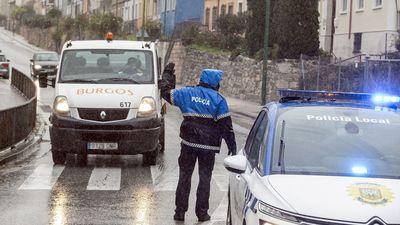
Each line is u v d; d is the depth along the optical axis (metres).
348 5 64.00
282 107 11.65
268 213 9.16
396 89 42.00
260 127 11.90
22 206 16.84
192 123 15.08
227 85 70.06
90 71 24.47
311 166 10.29
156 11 113.38
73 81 24.11
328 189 9.41
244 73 64.81
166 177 21.55
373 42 59.00
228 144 14.98
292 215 8.98
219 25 77.88
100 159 25.52
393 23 56.44
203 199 15.34
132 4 132.12
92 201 17.59
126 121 23.11
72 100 23.25
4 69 83.00
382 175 10.08
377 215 8.82
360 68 46.75
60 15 174.75
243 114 50.25
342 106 11.73
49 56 84.69
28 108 30.95
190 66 83.00
